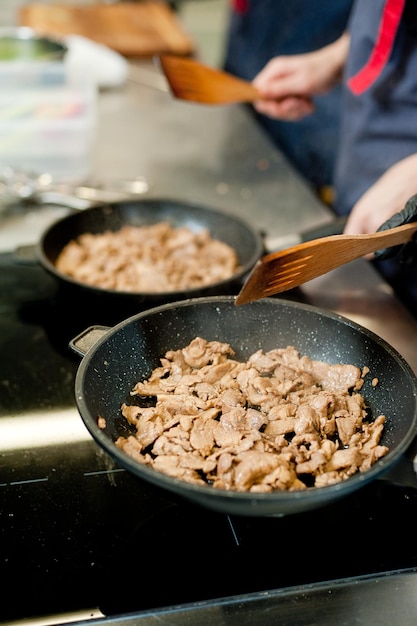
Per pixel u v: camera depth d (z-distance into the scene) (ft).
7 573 2.98
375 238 3.33
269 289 3.14
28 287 4.33
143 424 3.21
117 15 8.78
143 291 4.07
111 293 3.82
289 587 2.93
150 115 6.60
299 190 5.51
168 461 3.03
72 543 3.08
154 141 6.15
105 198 5.16
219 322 3.61
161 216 4.73
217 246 4.50
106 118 6.49
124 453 2.89
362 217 4.13
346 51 5.37
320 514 3.17
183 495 2.80
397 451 2.91
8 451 3.42
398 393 3.25
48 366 3.84
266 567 3.01
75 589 2.94
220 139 6.24
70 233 4.53
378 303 4.22
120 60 7.10
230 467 2.98
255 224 5.07
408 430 3.01
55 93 5.35
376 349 3.41
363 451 3.11
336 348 3.53
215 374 3.48
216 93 4.97
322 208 5.30
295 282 3.22
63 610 2.88
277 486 2.93
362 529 3.13
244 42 7.91
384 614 2.87
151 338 3.50
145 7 9.21
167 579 2.97
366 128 4.88
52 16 8.57
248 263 4.07
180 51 7.95
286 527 3.13
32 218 5.00
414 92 4.62
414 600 2.90
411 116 4.69
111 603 2.90
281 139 7.41
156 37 8.13
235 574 2.98
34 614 2.87
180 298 3.84
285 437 3.24
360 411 3.30
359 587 2.93
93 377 3.20
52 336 4.00
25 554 3.04
